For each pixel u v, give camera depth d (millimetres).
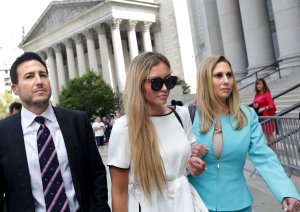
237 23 21016
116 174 2484
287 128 7508
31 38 72188
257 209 5539
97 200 2729
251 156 2924
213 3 24078
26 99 2604
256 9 18375
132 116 2400
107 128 29938
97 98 44750
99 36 57094
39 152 2557
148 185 2389
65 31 62562
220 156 2918
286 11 15641
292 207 2469
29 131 2600
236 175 2938
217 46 23906
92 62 58375
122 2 55781
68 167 2627
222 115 3018
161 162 2404
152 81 2412
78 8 60375
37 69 2617
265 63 18156
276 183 2623
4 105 76438
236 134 2910
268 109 9695
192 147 2729
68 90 46500
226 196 2877
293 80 14602
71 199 2586
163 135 2504
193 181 3000
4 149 2518
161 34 64562
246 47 19297
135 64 2473
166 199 2443
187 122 2762
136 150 2363
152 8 62406
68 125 2691
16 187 2467
